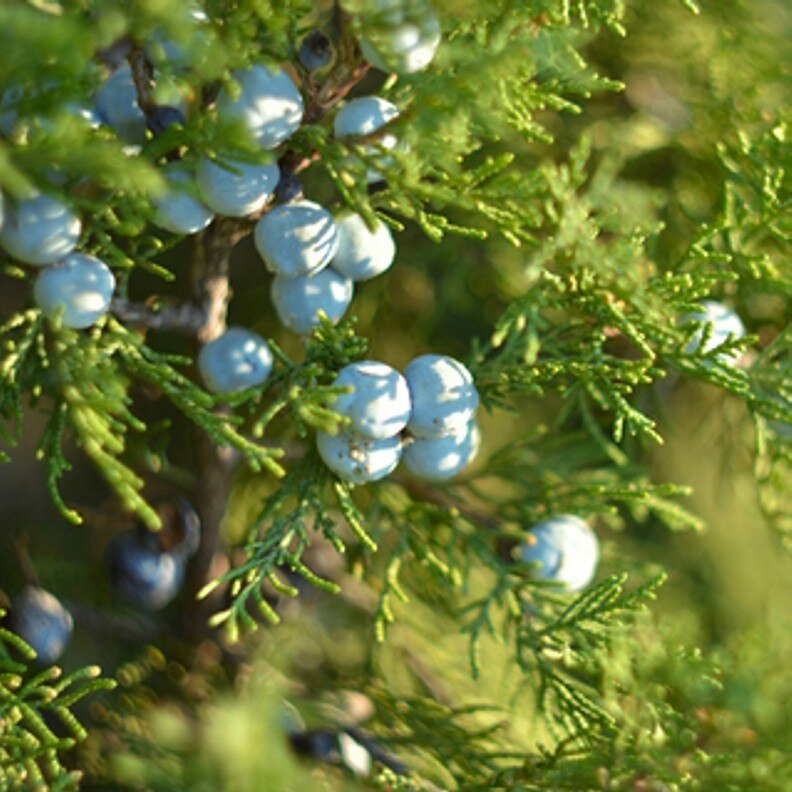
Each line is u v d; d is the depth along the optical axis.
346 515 0.25
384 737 0.27
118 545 0.28
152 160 0.24
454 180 0.24
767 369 0.27
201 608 0.28
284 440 0.28
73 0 0.23
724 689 0.26
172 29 0.22
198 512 0.27
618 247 0.25
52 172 0.24
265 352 0.25
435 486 0.27
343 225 0.25
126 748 0.27
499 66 0.23
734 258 0.27
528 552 0.27
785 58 0.28
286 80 0.24
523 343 0.26
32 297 0.25
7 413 0.25
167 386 0.24
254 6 0.23
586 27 0.25
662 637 0.26
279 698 0.27
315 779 0.26
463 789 0.26
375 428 0.24
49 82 0.23
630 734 0.25
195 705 0.28
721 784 0.25
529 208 0.25
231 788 0.25
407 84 0.24
